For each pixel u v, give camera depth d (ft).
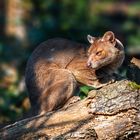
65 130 35.01
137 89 34.96
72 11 91.66
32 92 41.70
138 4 112.16
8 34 88.74
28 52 76.43
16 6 88.94
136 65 42.16
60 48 42.52
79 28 82.69
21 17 88.53
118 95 34.86
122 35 97.86
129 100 34.63
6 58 75.36
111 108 34.73
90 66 41.42
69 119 35.65
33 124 36.09
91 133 34.58
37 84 41.50
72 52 42.45
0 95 58.59
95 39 43.52
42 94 41.14
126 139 34.55
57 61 41.93
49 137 34.86
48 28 80.64
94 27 89.10
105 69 42.22
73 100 41.01
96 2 109.40
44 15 87.76
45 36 79.20
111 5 113.19
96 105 35.04
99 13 107.14
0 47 77.15
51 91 40.98
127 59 50.26
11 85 62.90
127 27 99.04
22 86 62.80
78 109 36.06
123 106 34.58
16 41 85.20
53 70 41.45
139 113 34.50
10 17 89.45
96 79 41.91
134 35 89.66
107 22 102.53
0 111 55.77
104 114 34.86
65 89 40.98
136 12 110.42
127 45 80.69
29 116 40.86
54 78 41.19
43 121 36.06
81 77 41.81
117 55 42.22
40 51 42.50
